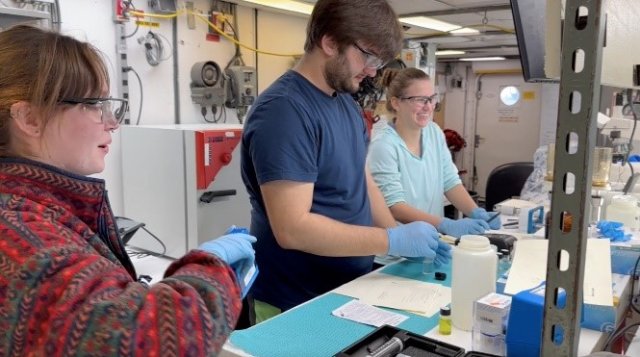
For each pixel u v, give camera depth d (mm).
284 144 1340
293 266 1530
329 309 1214
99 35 2748
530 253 1170
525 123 7336
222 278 679
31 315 559
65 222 662
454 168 2395
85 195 695
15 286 562
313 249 1376
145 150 2707
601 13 495
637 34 743
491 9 3924
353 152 1561
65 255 588
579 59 511
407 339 976
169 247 2680
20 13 2109
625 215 1519
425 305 1241
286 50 3939
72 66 665
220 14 3357
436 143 2316
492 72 7426
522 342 916
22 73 645
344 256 1474
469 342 1055
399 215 1974
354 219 1579
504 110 7477
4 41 664
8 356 570
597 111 516
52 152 675
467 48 6102
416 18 4293
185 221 2596
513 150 7484
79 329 547
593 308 1048
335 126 1482
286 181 1336
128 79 2928
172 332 572
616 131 2109
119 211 2879
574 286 542
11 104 641
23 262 567
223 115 3494
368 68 1425
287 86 1435
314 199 1494
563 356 562
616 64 679
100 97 704
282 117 1357
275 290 1560
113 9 2785
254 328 1105
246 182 1561
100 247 688
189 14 3219
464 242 1128
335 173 1495
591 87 505
